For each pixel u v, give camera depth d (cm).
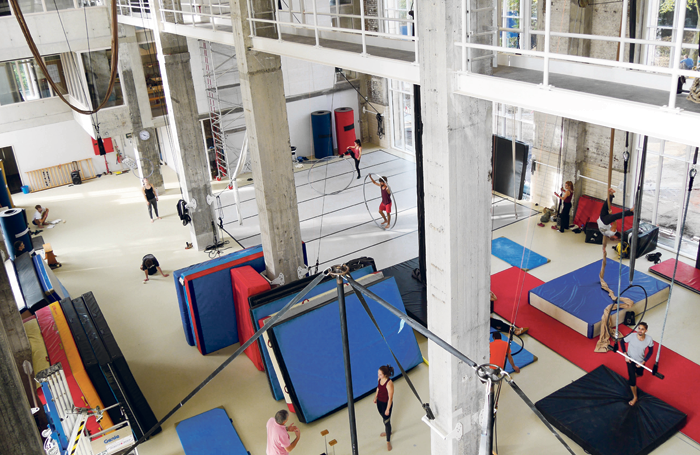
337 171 1897
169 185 1917
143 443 838
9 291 813
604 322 921
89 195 1886
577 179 1326
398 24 1767
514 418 811
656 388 836
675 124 390
